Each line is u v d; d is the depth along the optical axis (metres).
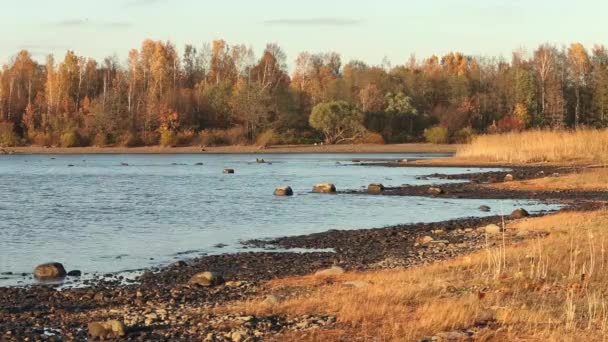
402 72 143.12
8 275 20.98
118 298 17.11
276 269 21.25
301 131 123.81
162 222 32.97
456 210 37.16
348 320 13.50
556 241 21.48
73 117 121.31
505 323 12.96
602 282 16.11
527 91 128.12
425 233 28.08
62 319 14.82
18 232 29.78
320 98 132.75
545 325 12.77
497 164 70.62
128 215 35.50
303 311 14.38
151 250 25.52
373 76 135.12
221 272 20.94
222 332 13.18
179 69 142.88
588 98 133.12
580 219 27.19
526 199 41.72
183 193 47.09
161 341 12.77
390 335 12.44
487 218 32.72
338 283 17.66
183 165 81.88
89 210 37.59
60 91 126.56
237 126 122.44
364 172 67.06
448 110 125.50
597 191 44.62
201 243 27.03
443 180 56.03
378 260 22.22
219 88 125.50
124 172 69.81
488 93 133.75
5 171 71.56
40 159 96.00
